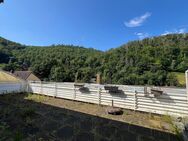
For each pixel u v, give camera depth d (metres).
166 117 5.43
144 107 6.25
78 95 8.52
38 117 5.69
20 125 4.80
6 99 8.97
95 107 7.19
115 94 7.08
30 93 11.30
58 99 9.13
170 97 5.65
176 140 3.96
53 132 4.40
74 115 6.01
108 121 5.36
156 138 4.07
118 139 4.02
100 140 3.97
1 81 11.25
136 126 4.89
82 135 4.24
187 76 5.30
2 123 4.86
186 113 5.26
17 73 34.03
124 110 6.62
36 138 3.95
